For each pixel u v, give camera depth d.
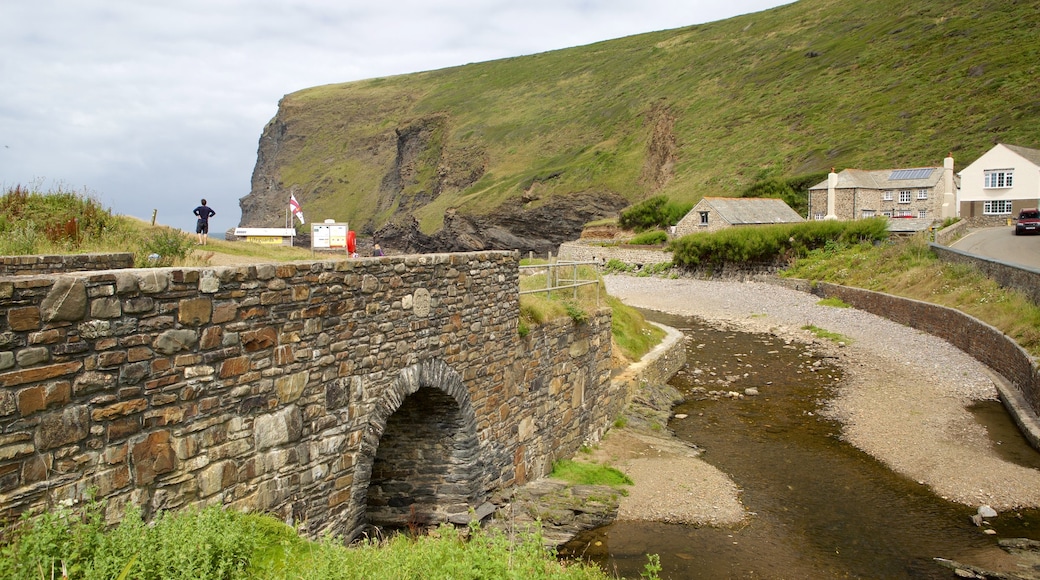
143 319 6.23
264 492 7.62
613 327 26.00
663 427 20.22
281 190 189.75
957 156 72.19
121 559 5.34
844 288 42.50
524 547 7.86
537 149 137.00
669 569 12.05
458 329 11.48
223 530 6.27
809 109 100.62
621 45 174.88
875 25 116.56
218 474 7.03
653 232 79.00
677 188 96.75
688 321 40.59
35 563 4.93
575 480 15.19
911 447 18.41
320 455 8.46
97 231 16.30
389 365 9.71
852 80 102.94
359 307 9.09
